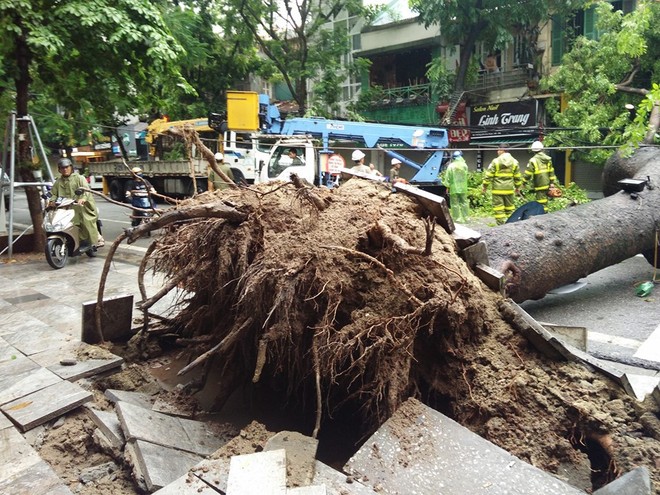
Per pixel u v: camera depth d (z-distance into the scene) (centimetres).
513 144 1838
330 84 2264
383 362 309
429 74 2041
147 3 904
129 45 900
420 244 340
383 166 2075
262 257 345
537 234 510
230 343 348
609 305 611
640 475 231
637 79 1494
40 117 1229
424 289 315
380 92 2300
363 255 306
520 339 332
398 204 378
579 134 1487
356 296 320
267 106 1571
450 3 1814
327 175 1422
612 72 1477
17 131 958
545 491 240
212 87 2344
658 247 666
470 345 334
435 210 375
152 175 1814
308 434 362
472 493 242
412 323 311
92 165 2178
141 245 1063
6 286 718
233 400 404
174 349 477
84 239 885
